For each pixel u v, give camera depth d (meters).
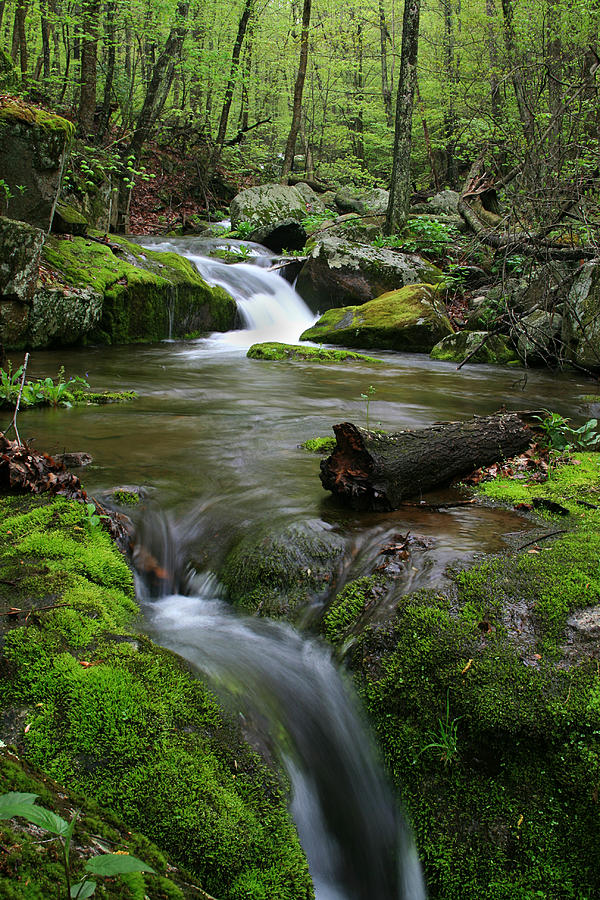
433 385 8.91
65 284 10.05
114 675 2.41
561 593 2.81
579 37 14.16
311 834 2.27
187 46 18.11
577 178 8.52
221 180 22.08
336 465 3.94
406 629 2.70
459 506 4.02
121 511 3.79
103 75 21.50
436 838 2.25
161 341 11.76
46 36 19.84
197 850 1.98
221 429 5.80
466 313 13.30
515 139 11.81
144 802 2.05
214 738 2.30
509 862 2.15
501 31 17.56
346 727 2.54
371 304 12.95
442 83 22.22
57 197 11.14
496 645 2.58
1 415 5.90
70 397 6.66
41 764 2.08
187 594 3.40
